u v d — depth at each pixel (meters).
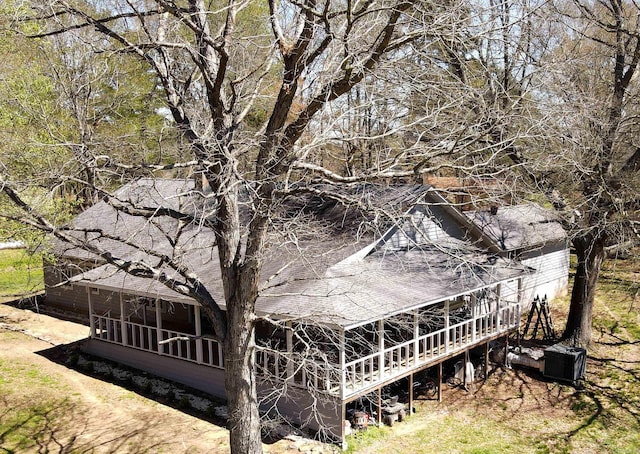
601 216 17.67
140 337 17.97
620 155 19.31
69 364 18.77
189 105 10.80
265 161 10.20
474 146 13.86
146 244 19.42
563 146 17.16
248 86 13.68
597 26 19.06
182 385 16.89
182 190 12.02
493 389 17.36
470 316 18.41
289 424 14.02
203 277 15.87
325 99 9.86
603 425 15.03
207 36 9.80
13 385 16.73
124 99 17.55
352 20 9.30
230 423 10.96
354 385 13.45
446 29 10.69
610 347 20.33
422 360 15.54
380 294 14.01
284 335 15.87
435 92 12.61
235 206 10.91
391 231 16.83
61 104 13.36
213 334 17.95
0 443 13.42
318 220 16.73
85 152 9.62
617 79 18.11
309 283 14.01
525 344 20.78
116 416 14.91
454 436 14.30
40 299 26.86
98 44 11.59
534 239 23.58
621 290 26.19
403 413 15.11
